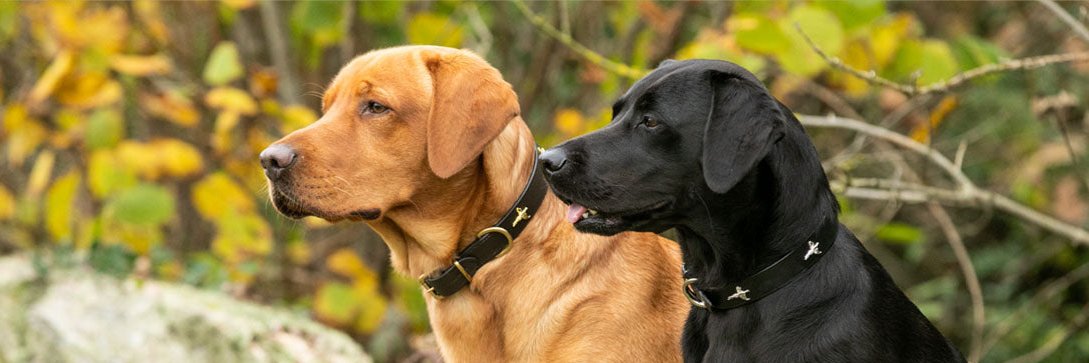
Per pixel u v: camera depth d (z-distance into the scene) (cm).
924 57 821
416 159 605
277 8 1080
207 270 982
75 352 791
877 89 935
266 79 1018
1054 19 1100
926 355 549
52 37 1005
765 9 856
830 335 530
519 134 622
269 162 594
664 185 535
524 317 613
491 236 614
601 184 535
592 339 608
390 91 602
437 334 639
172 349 797
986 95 1155
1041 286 1183
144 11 1082
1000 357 1117
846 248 553
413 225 620
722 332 553
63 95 936
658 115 536
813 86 942
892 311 548
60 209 999
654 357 616
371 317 978
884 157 938
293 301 1096
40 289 830
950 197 830
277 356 805
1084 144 1111
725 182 500
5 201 1121
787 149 533
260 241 998
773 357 535
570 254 615
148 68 947
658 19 981
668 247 654
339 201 596
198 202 976
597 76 986
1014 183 1166
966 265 884
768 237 536
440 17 957
